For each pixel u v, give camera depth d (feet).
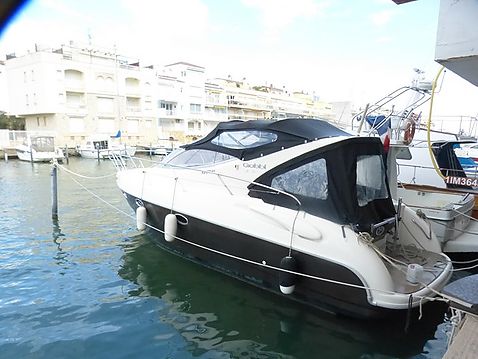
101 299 15.33
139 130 134.31
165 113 143.02
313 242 12.58
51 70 109.09
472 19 6.77
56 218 29.32
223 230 15.12
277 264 13.75
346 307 12.57
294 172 14.10
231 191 15.81
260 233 13.82
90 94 118.52
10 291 16.01
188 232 16.70
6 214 30.91
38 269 18.56
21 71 116.47
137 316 13.97
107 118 124.06
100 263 19.31
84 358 11.46
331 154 13.24
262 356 11.59
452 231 18.85
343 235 12.21
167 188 17.78
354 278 11.85
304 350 11.89
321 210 13.16
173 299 15.21
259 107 187.21
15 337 12.50
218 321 13.57
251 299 15.01
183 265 18.39
